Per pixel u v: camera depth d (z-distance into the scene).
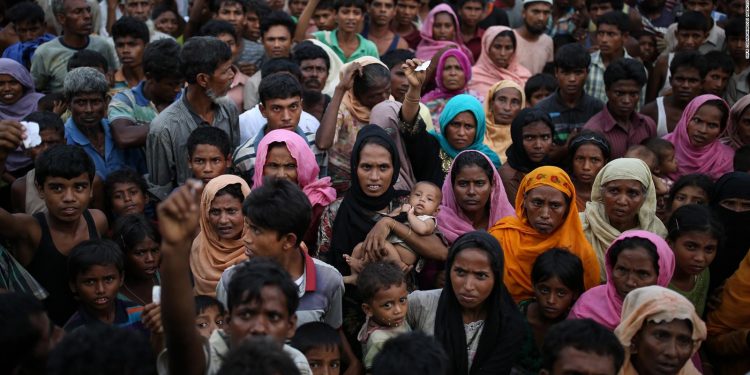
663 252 4.14
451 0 9.38
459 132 5.50
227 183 4.47
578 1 8.89
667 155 5.88
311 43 7.01
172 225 2.70
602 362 3.22
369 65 5.45
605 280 4.75
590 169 5.34
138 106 5.65
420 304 4.12
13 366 2.90
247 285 2.98
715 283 4.97
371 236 4.38
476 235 3.97
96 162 5.42
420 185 4.75
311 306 3.93
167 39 5.76
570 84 6.68
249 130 5.79
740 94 7.27
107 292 4.12
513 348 3.96
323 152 5.27
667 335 3.59
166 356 2.99
